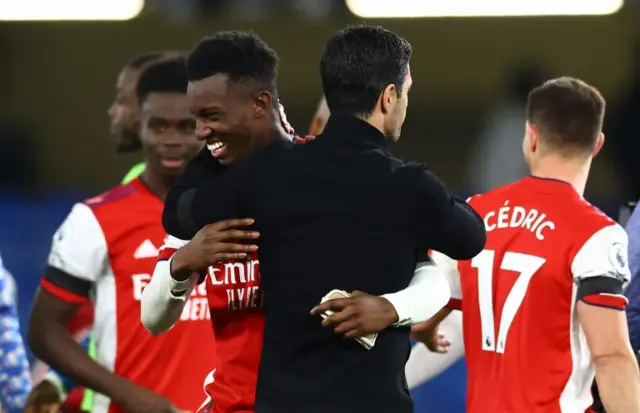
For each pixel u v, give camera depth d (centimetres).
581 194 1218
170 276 957
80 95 3067
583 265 1127
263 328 1009
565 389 1146
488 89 2964
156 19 3036
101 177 3067
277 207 932
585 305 1120
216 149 986
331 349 920
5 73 3089
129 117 1406
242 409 1006
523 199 1193
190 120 1267
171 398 1255
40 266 2439
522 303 1161
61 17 3070
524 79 2947
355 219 921
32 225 2505
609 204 2309
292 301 928
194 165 996
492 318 1186
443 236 927
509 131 2847
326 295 912
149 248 1264
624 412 1102
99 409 1273
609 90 2928
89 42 3059
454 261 1227
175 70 1275
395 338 936
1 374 1383
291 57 2955
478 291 1199
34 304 1261
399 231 923
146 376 1258
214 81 963
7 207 2522
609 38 2925
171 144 1263
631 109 2906
